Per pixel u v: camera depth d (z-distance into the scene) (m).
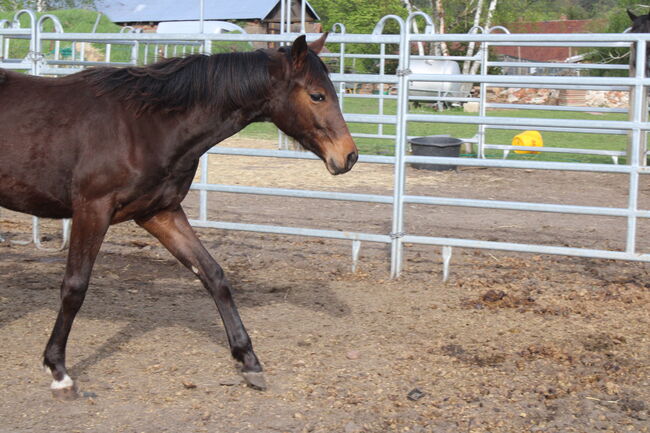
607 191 9.52
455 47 29.70
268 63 3.62
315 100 3.58
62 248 6.59
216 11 28.75
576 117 21.84
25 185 3.64
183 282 5.71
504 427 3.38
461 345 4.43
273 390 3.74
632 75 9.86
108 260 6.27
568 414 3.51
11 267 5.98
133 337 4.45
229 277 5.82
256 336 4.52
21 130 3.59
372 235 5.84
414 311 5.07
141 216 3.77
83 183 3.55
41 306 4.97
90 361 4.05
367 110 19.44
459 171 10.96
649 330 4.70
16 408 3.46
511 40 5.54
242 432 3.29
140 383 3.78
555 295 5.44
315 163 11.48
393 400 3.65
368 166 11.35
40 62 6.62
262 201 8.64
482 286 5.66
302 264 6.23
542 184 9.98
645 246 6.77
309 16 30.58
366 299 5.32
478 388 3.80
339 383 3.85
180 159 3.69
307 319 4.87
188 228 3.87
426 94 17.14
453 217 7.97
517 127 9.50
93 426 3.31
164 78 3.62
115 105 3.58
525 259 6.46
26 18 21.59
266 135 14.66
